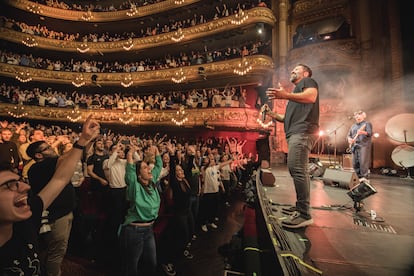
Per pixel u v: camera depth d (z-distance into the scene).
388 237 1.97
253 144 13.52
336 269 1.44
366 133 4.43
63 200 2.53
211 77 14.04
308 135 2.08
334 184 4.64
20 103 14.66
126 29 18.22
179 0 15.24
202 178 5.44
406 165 6.40
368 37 10.41
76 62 18.00
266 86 14.05
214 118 12.92
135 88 17.34
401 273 1.40
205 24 14.32
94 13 17.30
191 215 4.32
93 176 4.33
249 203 5.49
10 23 15.57
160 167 2.98
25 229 1.06
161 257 3.69
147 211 2.52
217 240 4.62
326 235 1.98
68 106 15.93
